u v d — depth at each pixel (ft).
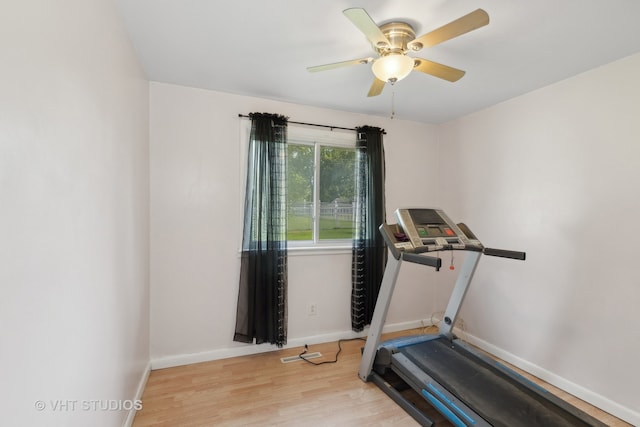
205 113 8.55
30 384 2.57
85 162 3.72
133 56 6.22
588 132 7.09
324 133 9.96
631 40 5.85
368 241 10.18
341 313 10.21
